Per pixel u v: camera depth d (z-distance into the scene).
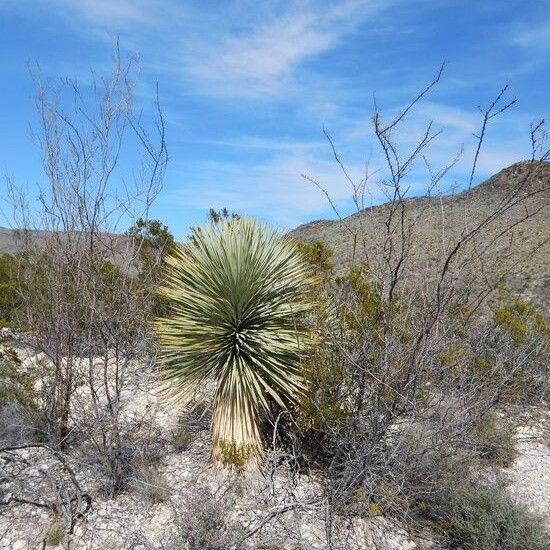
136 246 6.32
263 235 5.90
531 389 7.47
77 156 6.71
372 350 5.11
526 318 9.19
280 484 5.30
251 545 4.56
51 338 5.99
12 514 4.82
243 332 5.53
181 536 4.39
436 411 4.98
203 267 5.66
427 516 5.19
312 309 5.69
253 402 5.49
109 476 5.19
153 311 6.87
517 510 4.76
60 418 5.94
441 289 4.88
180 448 5.96
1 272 9.48
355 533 4.80
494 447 6.31
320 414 5.15
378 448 5.16
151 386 7.12
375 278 5.42
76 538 4.59
